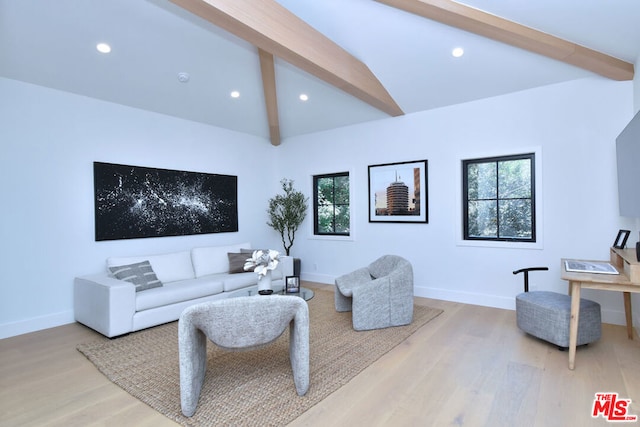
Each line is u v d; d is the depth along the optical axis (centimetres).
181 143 485
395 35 330
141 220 436
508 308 400
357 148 526
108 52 340
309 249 593
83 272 387
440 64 367
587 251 354
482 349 288
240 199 566
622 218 335
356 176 528
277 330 221
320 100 482
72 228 379
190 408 198
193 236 498
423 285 464
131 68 369
